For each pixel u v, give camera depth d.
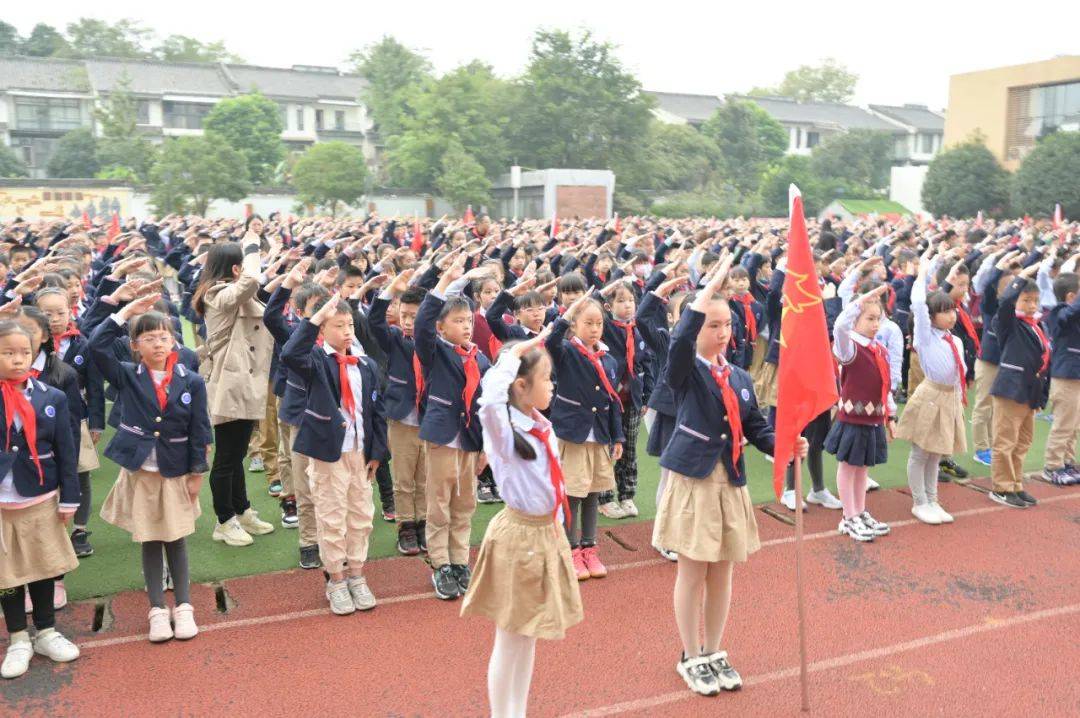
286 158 42.19
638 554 6.21
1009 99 39.91
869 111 69.56
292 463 5.86
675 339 4.28
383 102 47.38
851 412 6.40
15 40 62.00
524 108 40.28
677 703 4.37
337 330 5.26
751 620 5.21
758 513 6.98
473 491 5.66
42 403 4.55
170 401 4.84
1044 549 6.30
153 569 4.93
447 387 5.47
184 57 64.06
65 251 9.65
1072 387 7.57
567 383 5.70
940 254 10.58
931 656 4.83
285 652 4.79
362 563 5.39
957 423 6.77
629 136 41.44
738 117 51.56
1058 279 7.57
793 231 4.39
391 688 4.46
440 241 13.10
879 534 6.52
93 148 39.50
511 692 3.95
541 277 7.56
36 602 4.68
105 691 4.39
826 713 4.29
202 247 10.57
